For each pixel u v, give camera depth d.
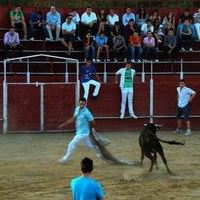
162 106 27.08
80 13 32.94
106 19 31.17
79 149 20.81
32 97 25.86
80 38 30.83
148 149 16.17
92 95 26.38
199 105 27.20
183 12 33.69
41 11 31.06
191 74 30.22
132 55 29.48
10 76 27.73
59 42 30.83
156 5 37.12
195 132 26.53
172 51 30.56
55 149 20.92
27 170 16.61
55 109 26.08
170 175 15.90
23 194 13.57
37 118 25.92
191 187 14.42
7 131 25.66
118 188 14.22
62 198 13.16
